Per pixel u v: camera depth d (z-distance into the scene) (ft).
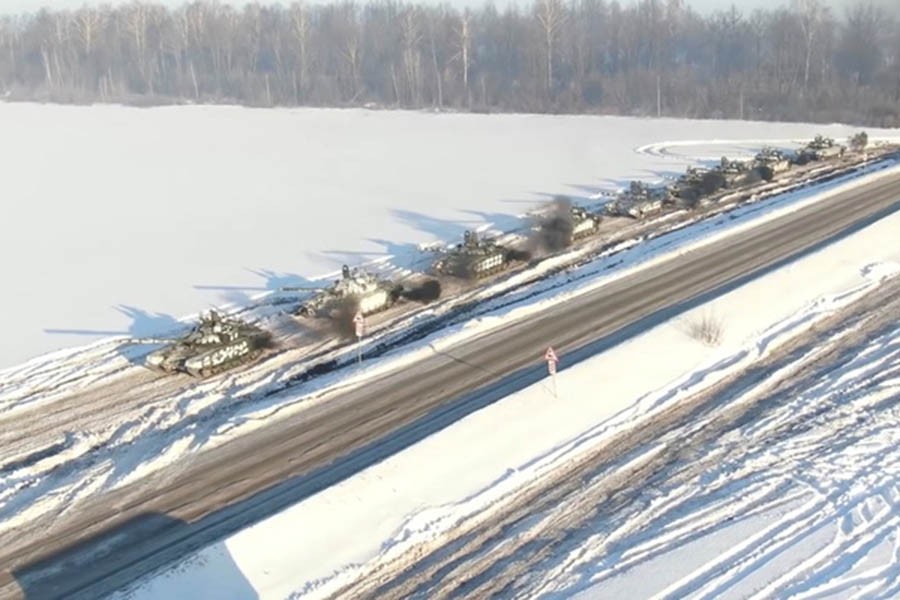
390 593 60.85
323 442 81.51
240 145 291.99
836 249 139.03
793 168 220.43
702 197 184.34
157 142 300.20
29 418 90.43
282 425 85.40
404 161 253.24
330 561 63.57
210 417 89.25
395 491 71.61
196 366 97.76
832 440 82.12
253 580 61.21
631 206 171.73
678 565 63.26
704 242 148.25
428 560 64.34
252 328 107.34
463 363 99.09
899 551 64.59
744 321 110.93
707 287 124.67
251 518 69.36
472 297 126.00
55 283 137.18
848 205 173.17
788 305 117.70
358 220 176.86
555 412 85.40
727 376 96.58
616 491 73.61
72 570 63.31
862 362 100.32
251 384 97.55
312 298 121.70
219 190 211.20
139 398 94.63
